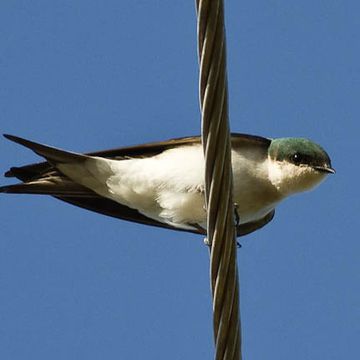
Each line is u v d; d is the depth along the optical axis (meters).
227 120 7.53
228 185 7.52
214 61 7.48
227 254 7.50
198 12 7.49
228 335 7.43
